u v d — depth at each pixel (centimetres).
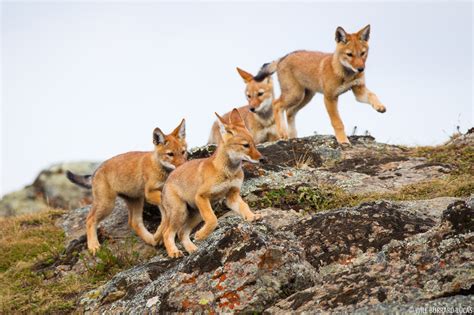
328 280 2789
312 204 3934
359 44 4741
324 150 4706
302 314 2567
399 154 4681
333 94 4891
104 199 4203
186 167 3603
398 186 4072
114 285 3409
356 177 4262
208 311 2786
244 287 2802
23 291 3881
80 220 4912
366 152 4719
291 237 3150
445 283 2502
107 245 4206
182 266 3058
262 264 2839
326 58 4953
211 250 2998
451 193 3769
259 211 3866
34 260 4344
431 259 2641
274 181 4241
